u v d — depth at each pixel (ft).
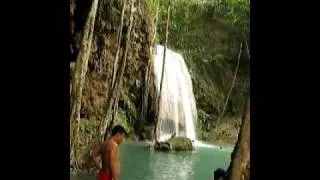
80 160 38.09
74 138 32.63
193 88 89.20
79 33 37.93
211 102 89.40
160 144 65.87
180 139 67.36
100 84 62.49
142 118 77.41
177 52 92.68
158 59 82.84
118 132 20.95
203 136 86.28
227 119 88.48
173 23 93.81
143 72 77.36
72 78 32.53
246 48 91.04
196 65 91.86
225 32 94.27
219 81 91.45
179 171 50.72
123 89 74.59
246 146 18.06
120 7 62.95
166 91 82.58
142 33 75.61
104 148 20.76
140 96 77.25
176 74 85.51
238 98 89.56
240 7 92.02
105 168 20.65
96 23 60.54
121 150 63.72
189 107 86.79
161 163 55.26
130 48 72.79
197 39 94.27
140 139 75.25
